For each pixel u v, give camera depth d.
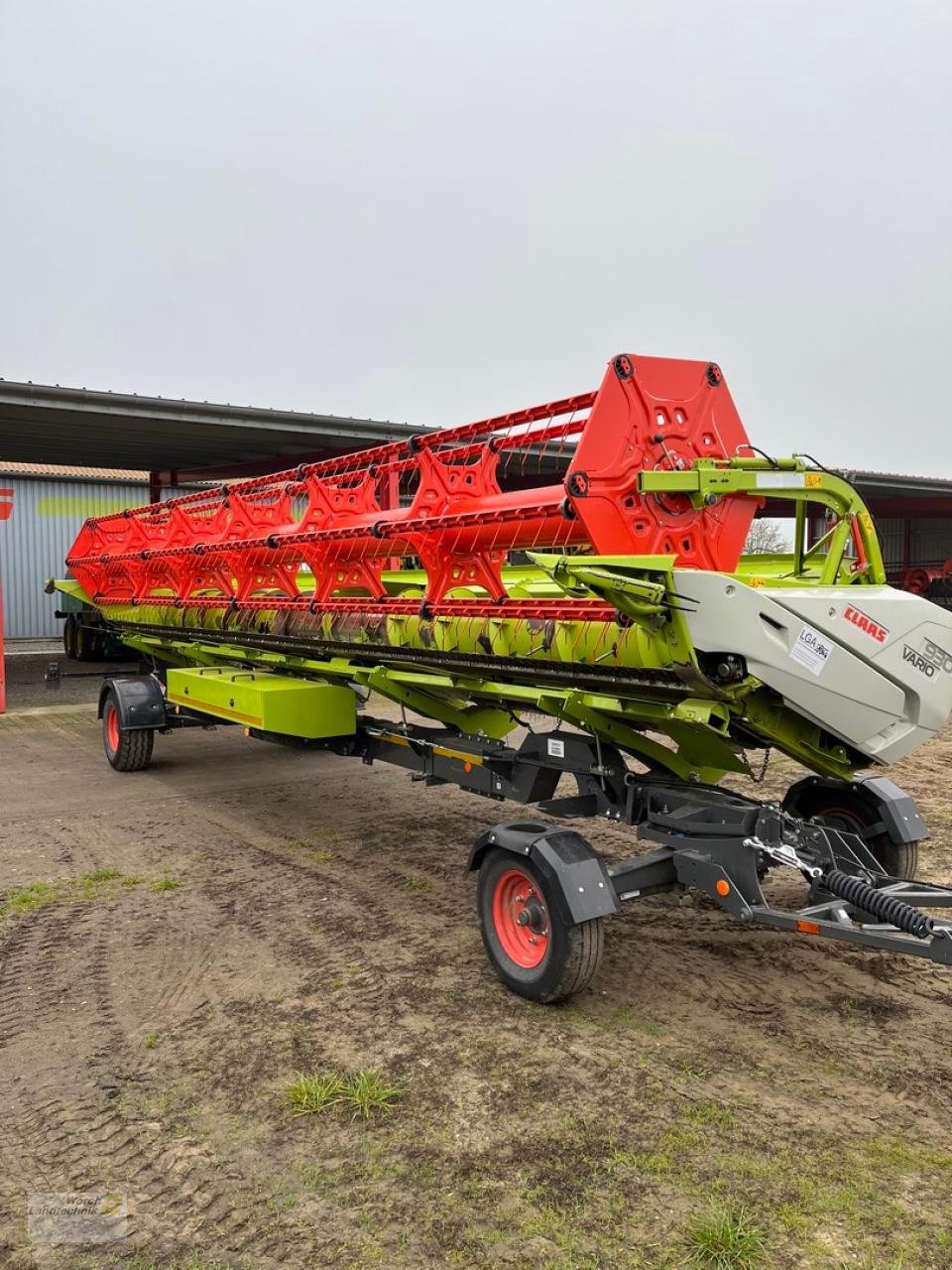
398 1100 3.28
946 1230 2.59
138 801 7.85
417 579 8.01
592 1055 3.60
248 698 6.31
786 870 5.86
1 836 6.77
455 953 4.60
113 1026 3.87
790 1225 2.62
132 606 10.02
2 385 12.53
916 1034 3.75
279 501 7.14
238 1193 2.80
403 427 16.06
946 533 35.81
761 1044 3.68
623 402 3.91
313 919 5.08
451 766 5.73
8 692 15.19
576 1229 2.62
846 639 3.85
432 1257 2.52
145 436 15.99
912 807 4.70
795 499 4.32
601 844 6.46
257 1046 3.68
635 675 4.07
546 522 4.34
